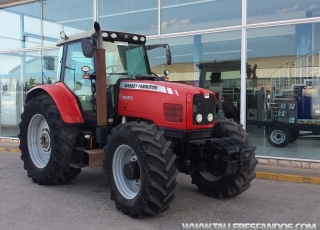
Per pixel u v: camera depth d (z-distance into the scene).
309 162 7.51
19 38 11.60
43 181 6.10
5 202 5.25
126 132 4.61
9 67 11.88
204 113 4.91
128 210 4.59
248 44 8.20
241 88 8.23
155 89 5.09
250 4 8.12
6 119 11.91
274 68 8.00
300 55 7.77
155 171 4.28
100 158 5.32
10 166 7.93
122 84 5.50
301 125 7.77
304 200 5.49
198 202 5.32
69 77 6.22
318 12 7.54
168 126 4.91
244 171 4.91
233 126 5.38
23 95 11.57
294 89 7.84
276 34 7.93
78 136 5.85
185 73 9.00
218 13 8.52
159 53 9.10
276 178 6.86
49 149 6.33
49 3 11.02
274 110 8.02
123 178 4.86
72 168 5.95
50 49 11.05
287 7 7.80
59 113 5.86
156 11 9.40
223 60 8.51
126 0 9.87
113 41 5.79
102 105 5.26
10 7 11.69
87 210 4.91
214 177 5.50
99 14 10.29
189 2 8.92
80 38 5.93
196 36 8.84
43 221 4.48
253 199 5.52
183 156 5.04
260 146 8.13
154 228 4.26
